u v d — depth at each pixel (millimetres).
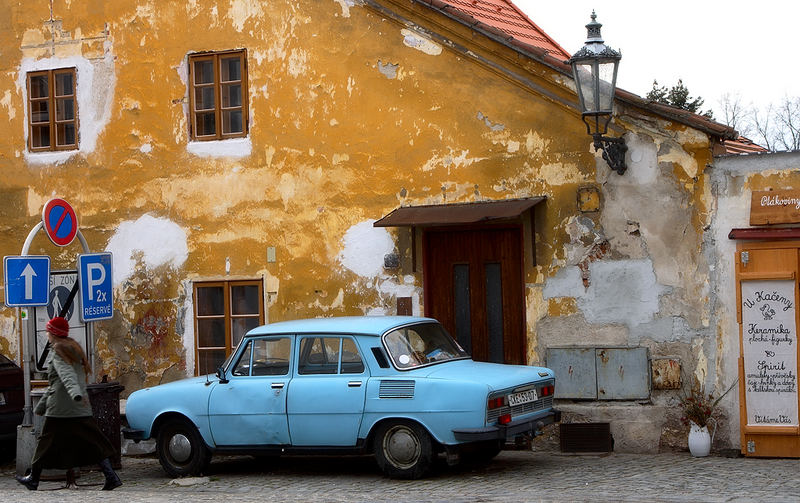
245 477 11461
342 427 10664
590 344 12352
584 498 9055
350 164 13695
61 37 15422
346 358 10789
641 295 12125
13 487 11750
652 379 12023
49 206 12266
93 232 15203
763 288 11508
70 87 15477
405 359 10664
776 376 11438
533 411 10781
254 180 14297
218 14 14539
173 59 14789
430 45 13203
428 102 13227
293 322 11547
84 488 11242
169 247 14773
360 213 13641
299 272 14000
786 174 11508
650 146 12062
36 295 12352
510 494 9445
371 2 13492
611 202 12258
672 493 9320
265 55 14227
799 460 11242
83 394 10539
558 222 12516
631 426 12047
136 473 12328
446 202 13102
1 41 15750
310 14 13945
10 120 15719
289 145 14070
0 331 15594
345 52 13734
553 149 12539
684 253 11930
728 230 11727
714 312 11789
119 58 15094
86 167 15266
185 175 14695
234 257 14391
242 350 11359
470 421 10047
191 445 11492
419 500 9242
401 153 13383
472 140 12969
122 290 15008
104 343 15047
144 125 14945
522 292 12891
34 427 12016
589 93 11578
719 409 11734
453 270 13344
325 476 11234
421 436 10344
